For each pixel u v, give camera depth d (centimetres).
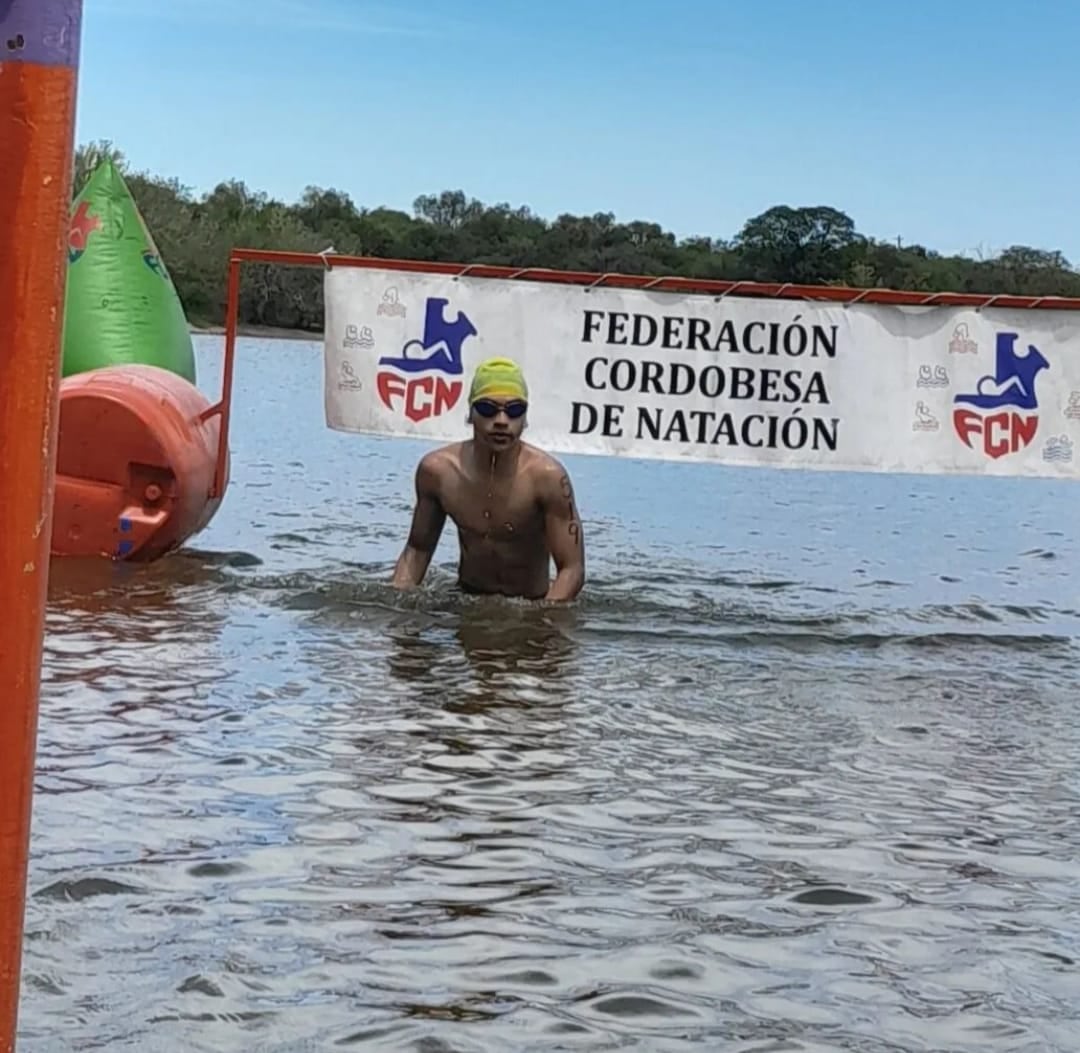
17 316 169
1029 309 950
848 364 954
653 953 370
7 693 172
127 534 933
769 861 444
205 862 419
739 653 770
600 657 735
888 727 624
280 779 502
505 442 847
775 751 575
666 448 956
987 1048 324
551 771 529
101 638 716
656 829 470
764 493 1781
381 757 534
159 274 1112
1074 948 385
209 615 787
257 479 1558
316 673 664
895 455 958
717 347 953
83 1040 310
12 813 174
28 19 167
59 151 170
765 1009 341
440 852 438
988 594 1023
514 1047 316
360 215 6425
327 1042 314
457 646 741
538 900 403
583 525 1334
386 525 1217
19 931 177
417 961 359
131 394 943
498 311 950
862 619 890
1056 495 1912
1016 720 646
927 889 425
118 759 514
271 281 5197
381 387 952
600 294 950
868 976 362
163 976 343
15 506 171
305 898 396
